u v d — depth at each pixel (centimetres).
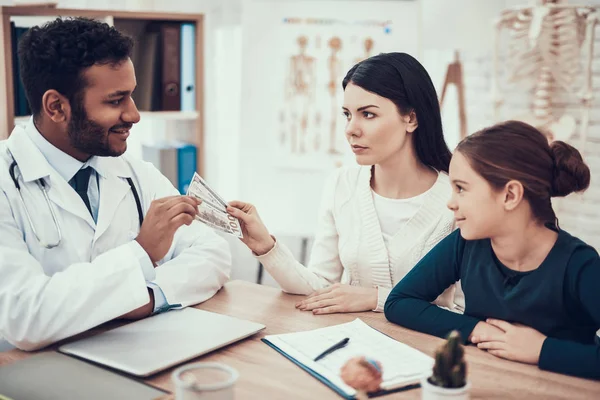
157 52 277
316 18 292
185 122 303
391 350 114
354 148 157
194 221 162
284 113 297
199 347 113
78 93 131
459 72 309
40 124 139
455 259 135
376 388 91
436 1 297
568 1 305
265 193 304
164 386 101
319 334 122
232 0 367
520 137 117
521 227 119
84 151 138
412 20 291
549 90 290
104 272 121
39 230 135
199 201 134
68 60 129
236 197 382
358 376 91
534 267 121
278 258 150
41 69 131
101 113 133
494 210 117
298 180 303
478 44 296
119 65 132
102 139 136
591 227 302
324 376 103
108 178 149
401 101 152
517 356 112
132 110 137
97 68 130
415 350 114
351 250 165
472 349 118
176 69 280
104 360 107
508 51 303
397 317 131
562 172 118
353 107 154
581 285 116
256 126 299
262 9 291
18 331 117
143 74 277
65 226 139
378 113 152
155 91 280
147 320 128
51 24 133
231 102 375
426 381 85
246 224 148
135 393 94
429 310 128
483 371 108
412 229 160
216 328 123
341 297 140
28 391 94
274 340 118
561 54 282
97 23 134
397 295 134
